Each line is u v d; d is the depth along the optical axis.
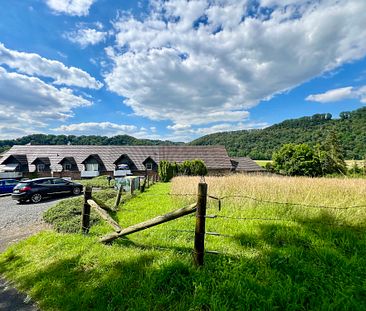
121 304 2.95
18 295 3.48
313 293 2.83
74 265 4.07
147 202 10.32
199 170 35.25
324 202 6.32
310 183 8.32
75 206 9.65
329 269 3.37
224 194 8.54
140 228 4.38
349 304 2.58
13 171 38.94
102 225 6.59
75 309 2.97
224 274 3.30
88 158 40.88
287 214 6.00
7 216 10.69
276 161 48.12
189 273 3.39
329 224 5.06
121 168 40.50
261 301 2.73
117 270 3.72
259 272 3.32
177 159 43.94
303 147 44.91
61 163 40.72
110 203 10.24
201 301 2.80
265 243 4.36
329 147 56.53
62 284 3.53
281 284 2.99
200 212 3.59
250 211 6.62
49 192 16.11
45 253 4.76
